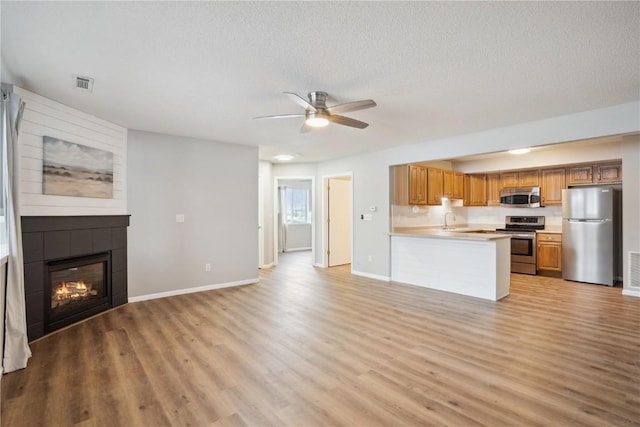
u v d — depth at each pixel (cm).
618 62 247
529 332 330
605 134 348
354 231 644
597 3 178
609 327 342
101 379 243
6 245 275
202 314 391
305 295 479
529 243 632
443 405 210
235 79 278
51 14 187
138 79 278
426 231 625
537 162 616
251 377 246
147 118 391
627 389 226
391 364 265
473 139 458
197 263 501
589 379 239
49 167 332
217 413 204
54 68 257
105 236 399
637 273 466
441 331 335
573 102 334
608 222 535
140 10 184
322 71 263
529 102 334
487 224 752
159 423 194
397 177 581
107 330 340
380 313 394
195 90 302
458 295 479
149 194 456
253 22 196
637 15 189
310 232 1068
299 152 617
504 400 214
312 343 306
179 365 264
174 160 478
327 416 200
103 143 399
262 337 321
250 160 556
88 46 224
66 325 348
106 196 402
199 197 502
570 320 365
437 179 631
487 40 217
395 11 186
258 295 480
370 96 317
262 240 712
